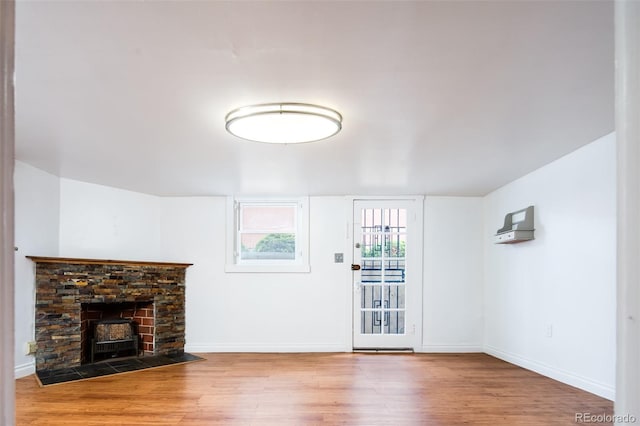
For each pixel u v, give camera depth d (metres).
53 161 4.08
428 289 5.96
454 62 2.06
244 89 2.37
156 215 5.99
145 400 3.69
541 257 4.51
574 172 3.91
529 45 1.90
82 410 3.42
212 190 5.61
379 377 4.49
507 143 3.51
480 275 5.99
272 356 5.54
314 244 5.98
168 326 5.60
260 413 3.39
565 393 3.83
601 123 3.02
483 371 4.73
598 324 3.66
